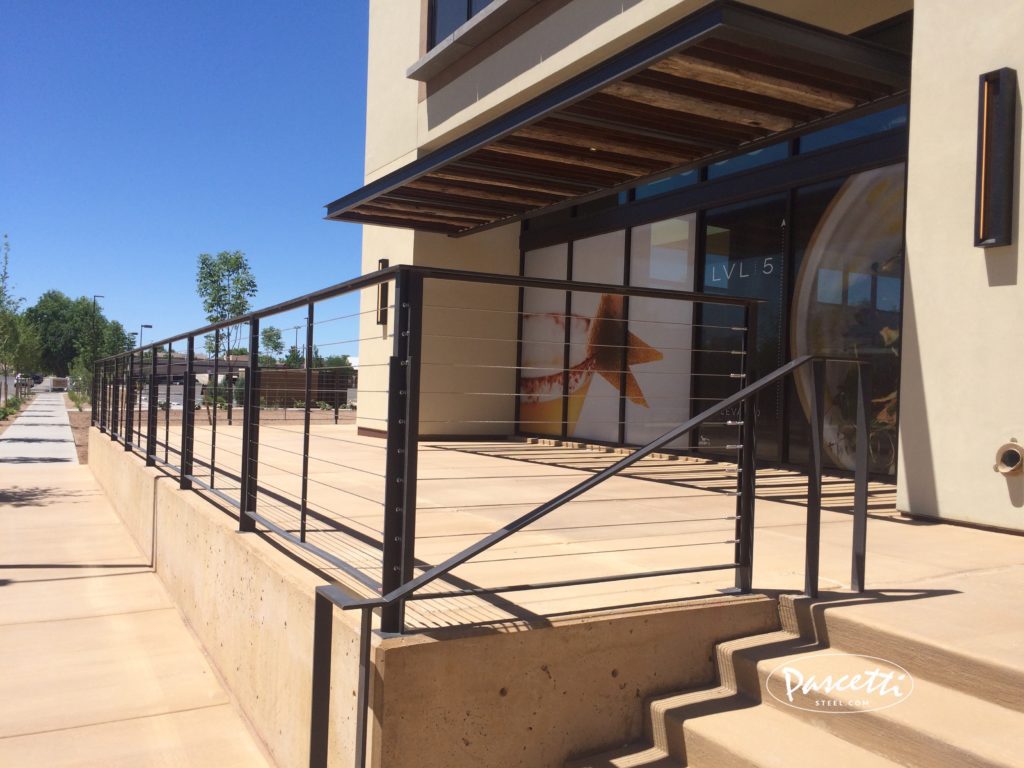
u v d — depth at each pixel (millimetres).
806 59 5219
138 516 7613
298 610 3137
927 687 2537
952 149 4891
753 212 7941
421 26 10844
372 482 6488
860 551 3205
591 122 6719
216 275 30766
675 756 2674
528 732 2643
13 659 4629
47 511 9430
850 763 2312
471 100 9781
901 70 5496
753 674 2809
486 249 11438
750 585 3205
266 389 4238
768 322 7766
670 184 8992
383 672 2396
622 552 3912
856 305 6871
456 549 3914
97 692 4188
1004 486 4570
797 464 7418
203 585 4836
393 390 2598
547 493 6051
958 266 4840
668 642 2912
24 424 26141
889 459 6613
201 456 8523
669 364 8914
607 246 10000
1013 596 3150
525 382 11430
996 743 2152
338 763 2680
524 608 2867
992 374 4648
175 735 3719
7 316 28641
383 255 11953
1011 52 4594
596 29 7699
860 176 6848
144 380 8930
